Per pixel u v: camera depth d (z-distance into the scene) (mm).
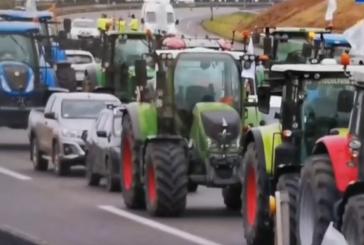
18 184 60094
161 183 45875
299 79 37125
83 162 63281
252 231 37781
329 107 36906
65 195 55125
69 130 63594
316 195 30406
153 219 46219
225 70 48375
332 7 74562
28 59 80562
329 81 36969
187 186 46438
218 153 46500
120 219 46312
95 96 67125
